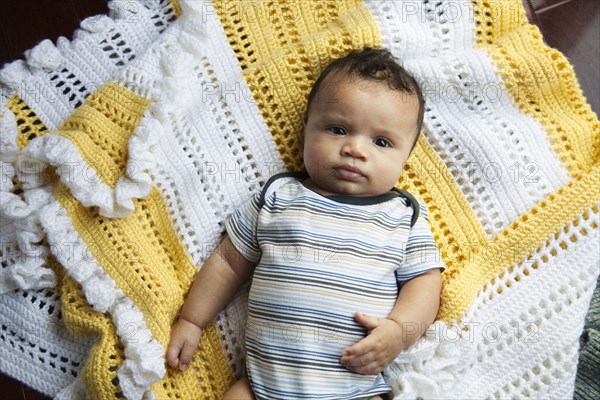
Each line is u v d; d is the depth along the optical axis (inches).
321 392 37.1
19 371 40.7
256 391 38.2
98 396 37.5
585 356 45.5
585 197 42.2
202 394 41.1
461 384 40.6
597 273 41.6
